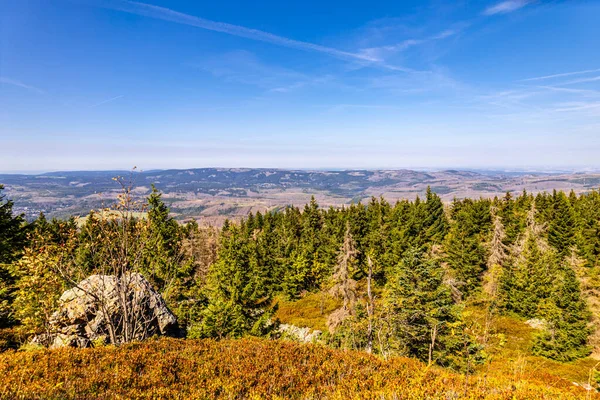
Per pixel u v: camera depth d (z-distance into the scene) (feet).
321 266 158.10
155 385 23.41
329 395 23.50
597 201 196.24
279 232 220.84
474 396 23.80
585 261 141.08
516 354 82.69
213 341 35.50
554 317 85.81
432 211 218.18
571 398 25.79
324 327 110.83
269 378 25.53
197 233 188.65
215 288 71.77
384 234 183.01
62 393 20.44
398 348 55.36
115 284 37.91
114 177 37.68
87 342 39.14
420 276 63.16
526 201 211.82
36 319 38.99
